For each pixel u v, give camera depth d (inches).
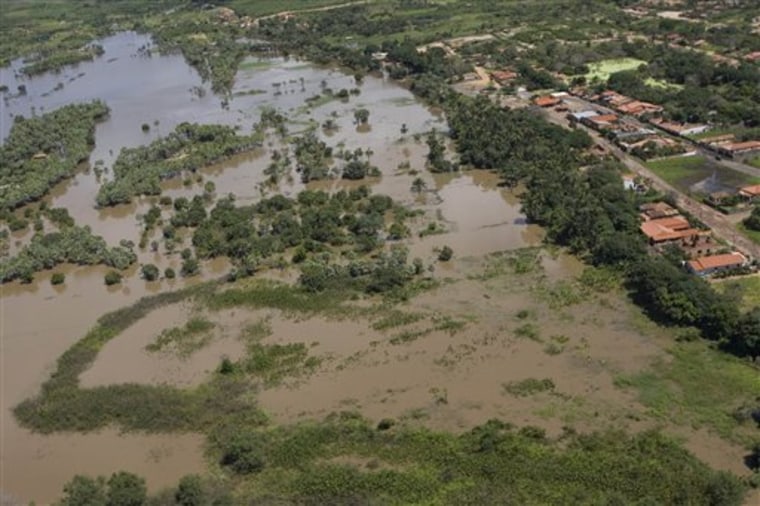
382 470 3545.8
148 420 4094.5
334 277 5369.1
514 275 5300.2
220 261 5900.6
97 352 4820.4
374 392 4180.6
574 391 4050.2
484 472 3462.1
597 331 4574.3
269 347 4687.5
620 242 5246.1
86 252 6048.2
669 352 4311.0
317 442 3774.6
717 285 4886.8
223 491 3469.5
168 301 5344.5
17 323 5295.3
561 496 3287.4
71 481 3725.4
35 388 4539.9
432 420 3907.5
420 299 5093.5
